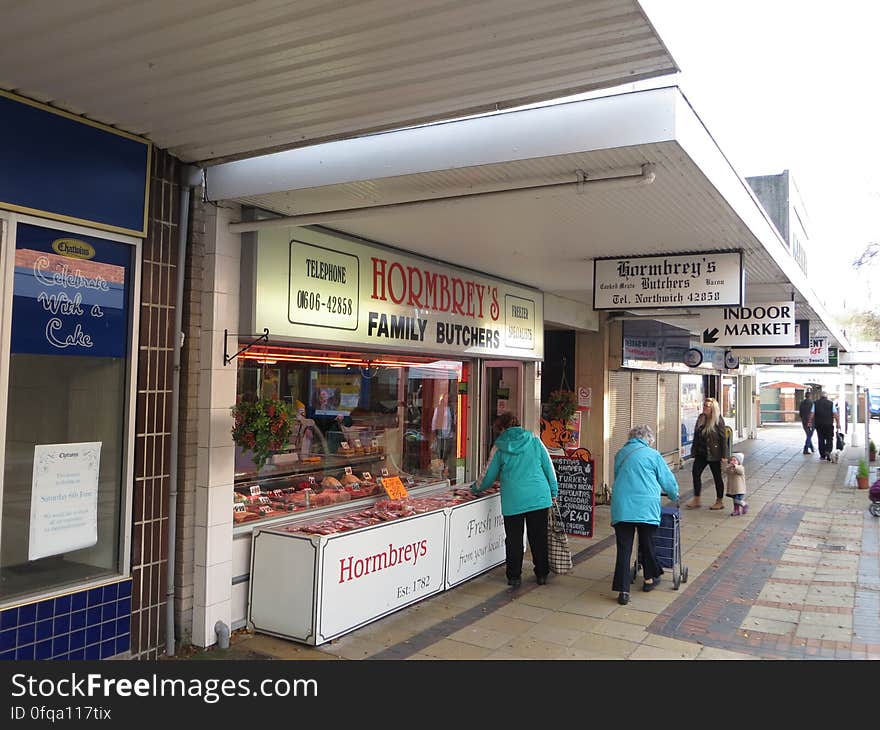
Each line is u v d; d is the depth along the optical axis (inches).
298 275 224.7
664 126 149.7
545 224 226.1
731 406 1094.4
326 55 131.5
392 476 294.7
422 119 162.4
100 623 178.7
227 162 200.1
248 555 220.2
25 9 119.3
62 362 172.4
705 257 261.0
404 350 276.1
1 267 157.4
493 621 237.0
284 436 208.1
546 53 127.7
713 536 388.5
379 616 230.8
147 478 190.4
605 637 224.1
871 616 248.4
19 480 163.5
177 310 197.6
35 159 161.2
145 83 148.6
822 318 512.7
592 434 502.3
